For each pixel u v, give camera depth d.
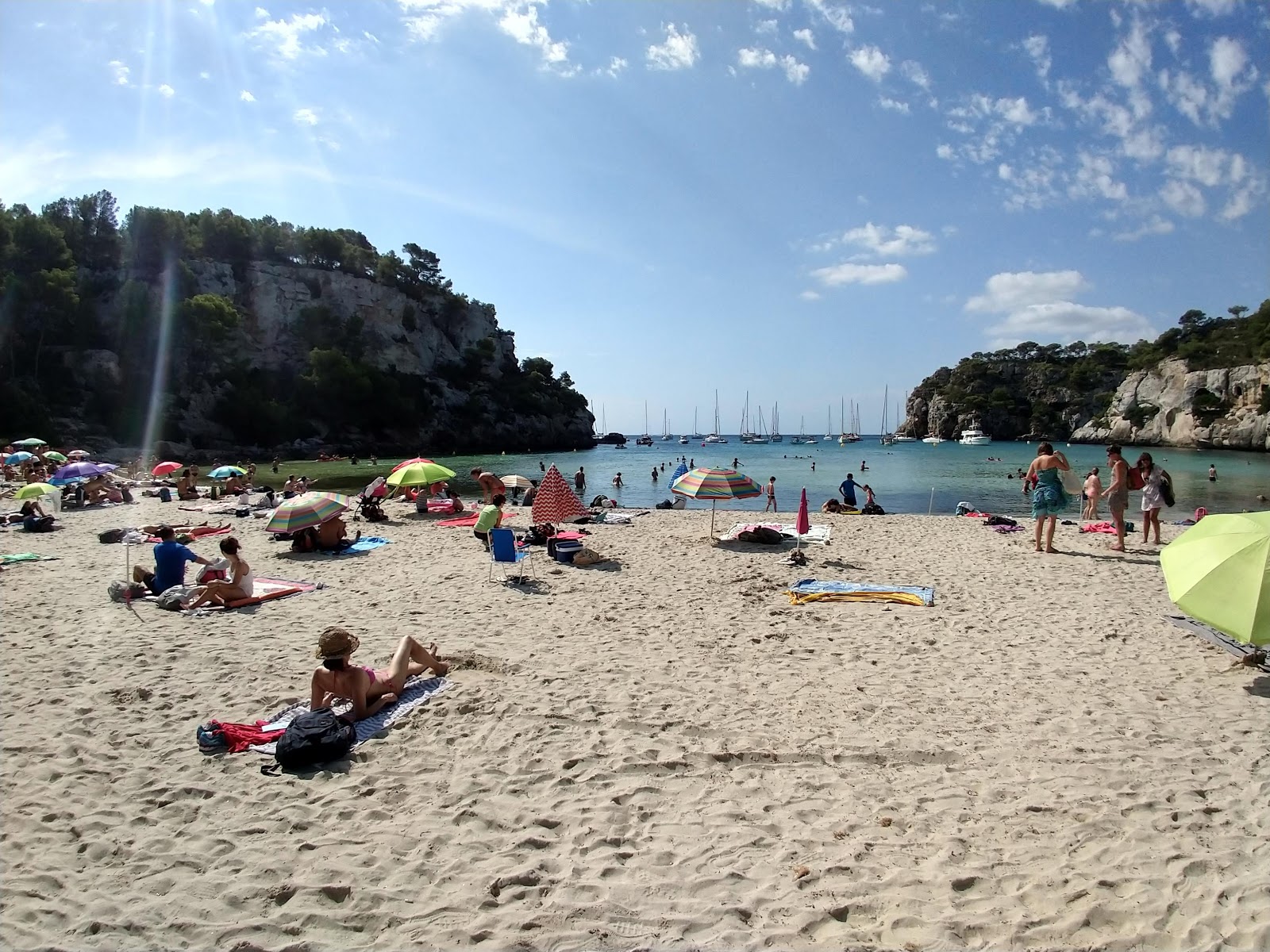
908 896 3.54
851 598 9.99
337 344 88.50
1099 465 58.06
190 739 5.43
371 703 5.90
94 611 9.40
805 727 5.64
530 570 12.23
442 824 4.23
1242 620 6.00
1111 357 137.50
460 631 8.46
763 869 3.78
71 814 4.36
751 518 20.06
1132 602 9.82
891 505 30.50
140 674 6.91
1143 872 3.71
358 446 82.19
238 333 81.69
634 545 14.84
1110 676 6.84
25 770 4.92
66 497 23.23
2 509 22.09
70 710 6.00
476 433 103.00
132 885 3.65
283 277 89.31
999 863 3.81
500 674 6.87
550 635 8.33
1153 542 14.72
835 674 6.93
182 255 81.44
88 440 61.88
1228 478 42.22
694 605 9.79
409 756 5.13
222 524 18.97
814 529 16.05
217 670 7.03
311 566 12.90
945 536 16.05
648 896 3.56
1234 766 4.91
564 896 3.56
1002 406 137.25
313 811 4.38
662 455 81.94
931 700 6.25
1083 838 4.04
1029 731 5.57
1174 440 94.94
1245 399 88.38
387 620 8.98
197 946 3.21
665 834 4.14
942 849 3.94
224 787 4.68
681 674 6.92
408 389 93.31
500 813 4.35
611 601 10.03
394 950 3.19
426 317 111.06
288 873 3.75
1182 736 5.43
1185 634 8.29
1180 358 103.44
